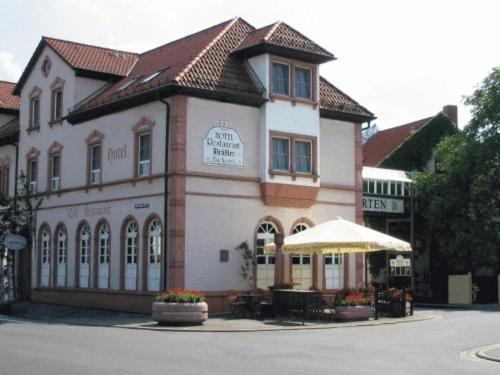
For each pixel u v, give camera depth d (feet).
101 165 95.61
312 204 93.91
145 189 86.99
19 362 42.24
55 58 107.14
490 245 118.62
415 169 144.46
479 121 125.49
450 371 41.42
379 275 123.65
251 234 87.81
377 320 76.89
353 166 99.14
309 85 93.91
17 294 114.01
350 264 97.71
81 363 42.04
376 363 44.29
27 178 112.68
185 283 81.87
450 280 123.75
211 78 86.28
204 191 84.17
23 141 114.62
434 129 147.64
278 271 80.84
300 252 84.23
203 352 48.55
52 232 104.94
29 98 113.80
